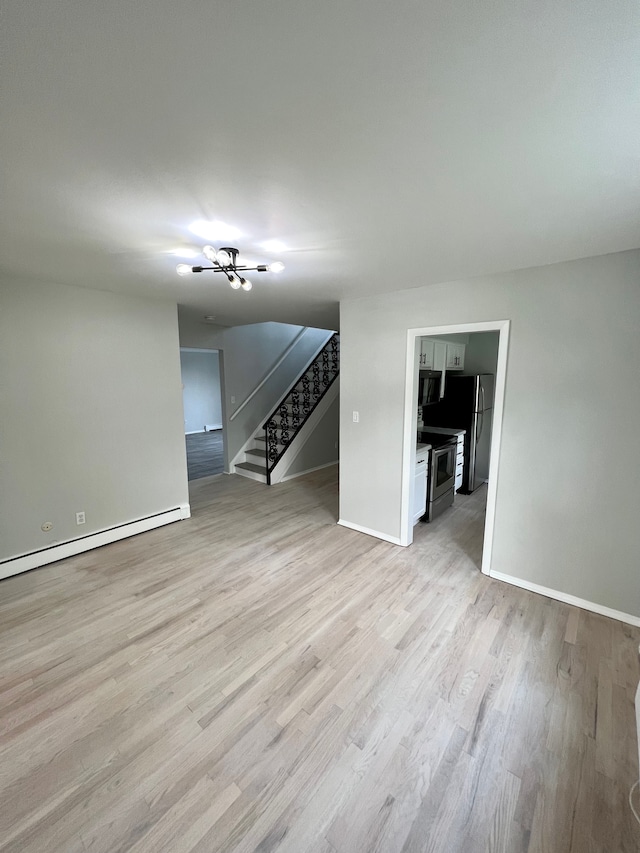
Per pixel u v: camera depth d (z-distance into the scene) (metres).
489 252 2.29
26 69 0.93
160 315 3.79
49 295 3.04
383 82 0.98
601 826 1.37
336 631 2.39
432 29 0.83
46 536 3.18
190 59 0.91
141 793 1.47
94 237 2.04
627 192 1.55
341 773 1.55
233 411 6.21
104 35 0.84
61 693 1.93
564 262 2.47
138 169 1.39
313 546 3.57
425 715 1.81
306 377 7.19
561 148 1.26
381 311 3.43
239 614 2.56
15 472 2.97
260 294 3.46
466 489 5.03
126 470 3.67
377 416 3.59
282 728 1.74
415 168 1.39
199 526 4.05
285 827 1.37
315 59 0.92
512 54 0.89
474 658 2.16
